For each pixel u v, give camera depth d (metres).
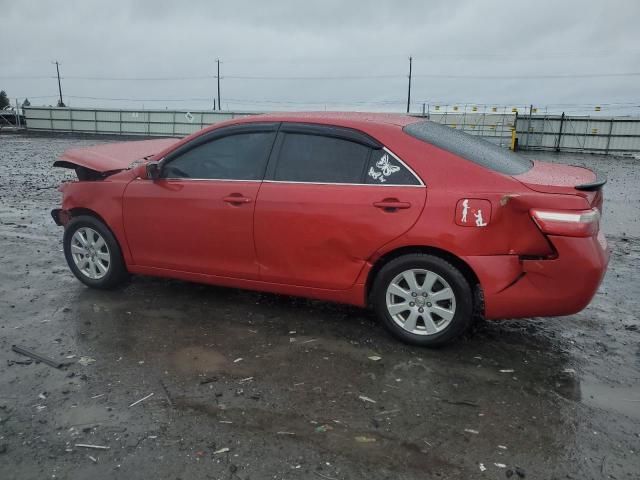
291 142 4.20
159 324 4.33
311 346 3.95
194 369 3.60
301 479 2.56
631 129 28.80
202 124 38.00
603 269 3.51
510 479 2.57
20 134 38.88
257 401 3.22
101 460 2.69
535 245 3.49
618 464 2.68
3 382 3.42
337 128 4.08
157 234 4.61
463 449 2.79
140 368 3.61
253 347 3.93
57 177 14.34
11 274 5.58
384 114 4.50
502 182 3.57
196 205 4.39
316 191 4.00
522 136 31.67
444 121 32.97
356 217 3.85
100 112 39.34
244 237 4.25
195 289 5.13
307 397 3.27
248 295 4.98
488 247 3.56
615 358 3.83
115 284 5.04
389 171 3.85
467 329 3.84
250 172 4.27
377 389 3.37
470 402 3.23
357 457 2.72
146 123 38.78
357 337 4.11
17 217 8.69
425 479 2.57
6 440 2.84
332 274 4.04
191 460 2.69
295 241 4.08
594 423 3.03
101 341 4.02
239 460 2.69
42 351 3.85
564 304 3.52
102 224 4.93
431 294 3.81
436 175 3.72
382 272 3.91
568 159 25.41
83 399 3.23
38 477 2.56
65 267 5.85
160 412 3.10
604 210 10.34
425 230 3.68
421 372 3.59
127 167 5.12
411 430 2.95
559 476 2.59
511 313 3.64
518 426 3.00
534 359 3.80
